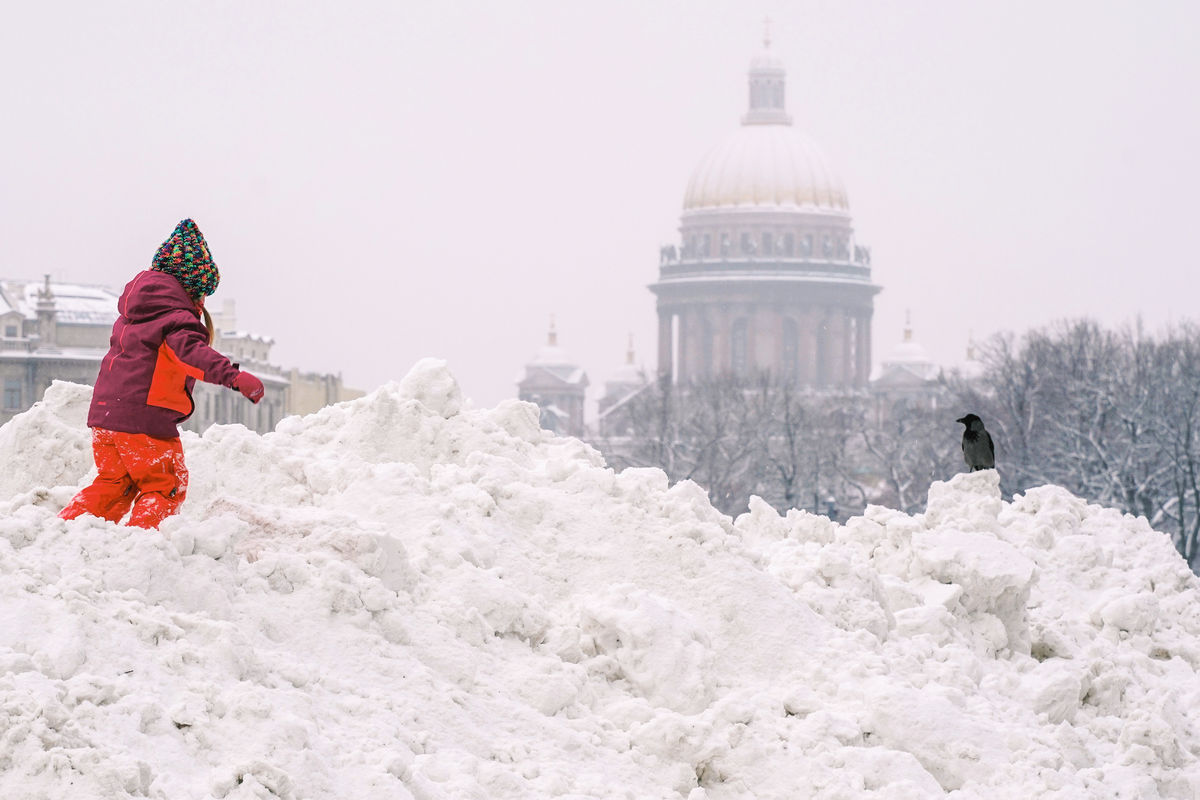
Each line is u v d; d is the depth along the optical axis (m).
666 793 7.71
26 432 11.49
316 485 10.42
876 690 8.83
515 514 10.20
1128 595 13.07
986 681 10.18
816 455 109.69
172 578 7.65
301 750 6.46
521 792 7.03
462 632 8.45
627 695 8.54
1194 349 84.19
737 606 9.55
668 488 10.97
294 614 7.95
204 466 10.73
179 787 6.07
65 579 7.23
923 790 7.91
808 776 7.95
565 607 9.36
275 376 134.62
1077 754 9.30
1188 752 9.75
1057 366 82.94
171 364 8.70
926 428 108.69
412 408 11.76
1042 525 14.94
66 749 5.89
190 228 8.95
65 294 127.38
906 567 11.89
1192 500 73.88
